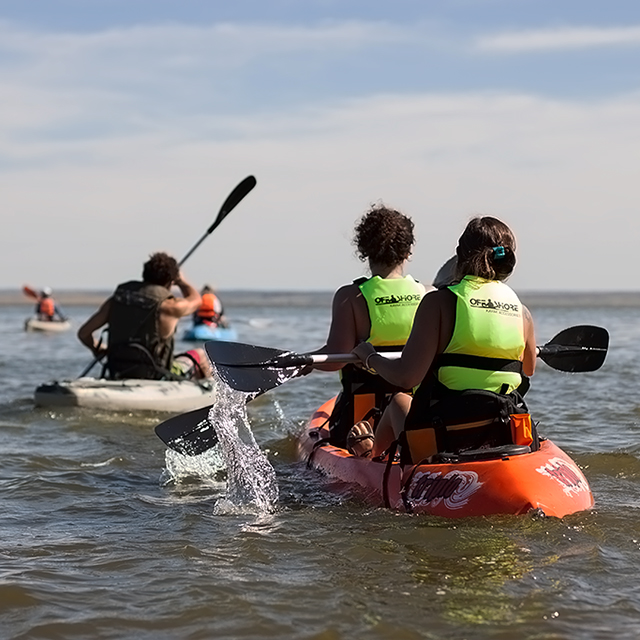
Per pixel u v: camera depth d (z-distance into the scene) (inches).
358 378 226.4
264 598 137.9
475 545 159.5
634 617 128.3
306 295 6441.9
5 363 621.3
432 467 182.7
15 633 126.3
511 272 186.9
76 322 1446.9
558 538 162.2
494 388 182.7
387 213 216.8
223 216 396.5
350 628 126.3
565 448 270.1
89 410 360.5
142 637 125.0
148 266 383.2
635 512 182.7
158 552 162.7
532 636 122.3
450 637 122.5
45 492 216.2
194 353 421.7
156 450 277.0
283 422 334.6
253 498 204.5
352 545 163.3
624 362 577.6
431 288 232.1
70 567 154.4
